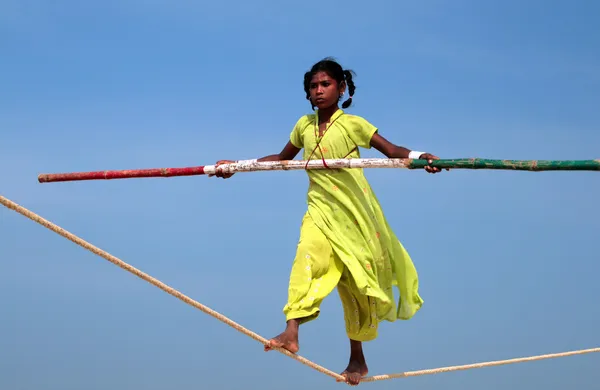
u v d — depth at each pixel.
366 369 6.45
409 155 5.53
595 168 4.87
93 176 5.93
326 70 5.86
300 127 6.02
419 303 6.29
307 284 5.60
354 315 6.10
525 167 5.05
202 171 5.99
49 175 5.98
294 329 5.51
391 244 6.14
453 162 5.30
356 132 5.81
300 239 5.78
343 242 5.70
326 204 5.78
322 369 6.01
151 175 6.00
